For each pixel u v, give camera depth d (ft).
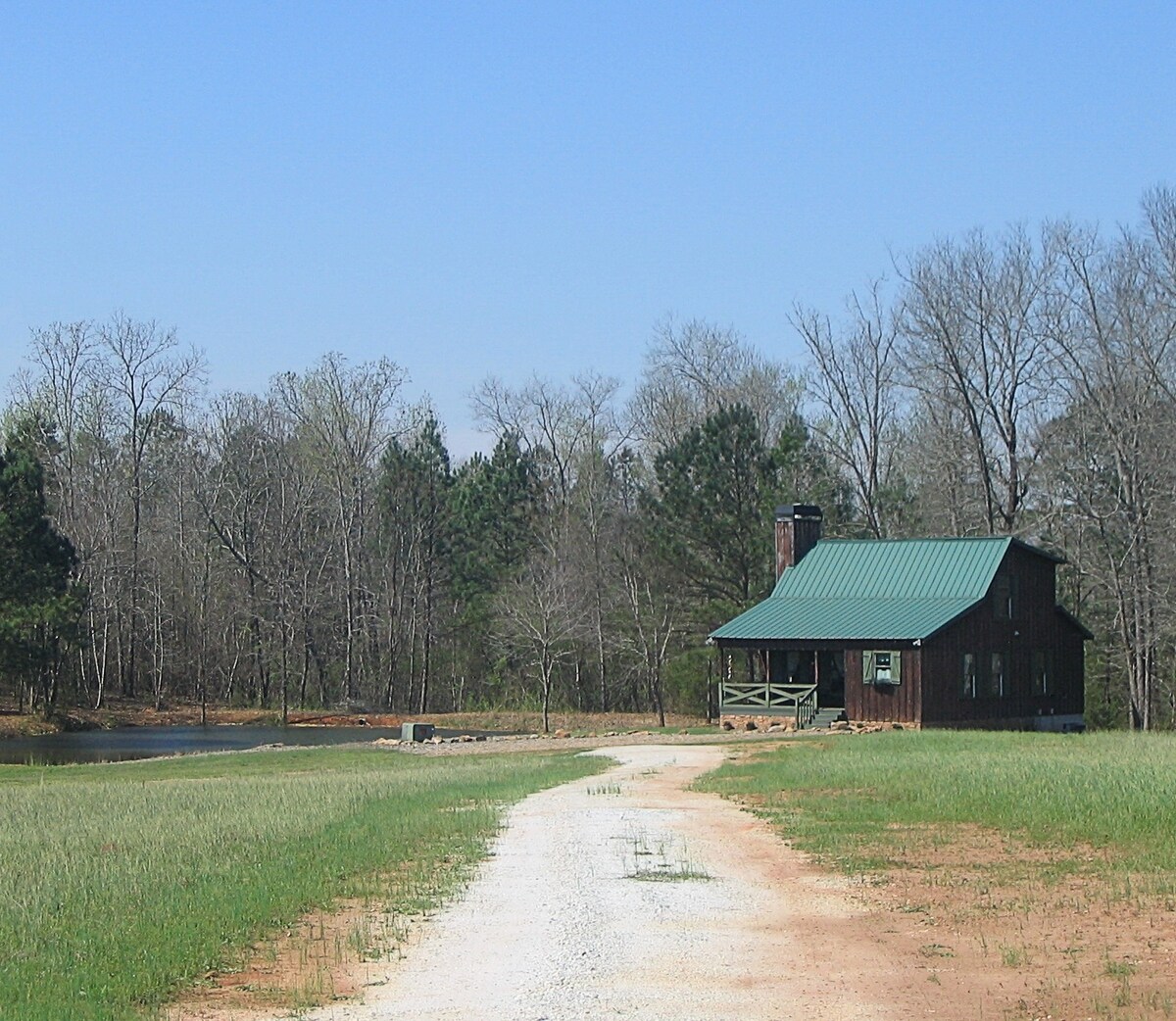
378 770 116.47
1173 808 63.52
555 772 105.19
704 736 158.10
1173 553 173.58
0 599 193.16
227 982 36.96
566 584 222.28
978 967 38.58
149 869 51.72
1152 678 189.57
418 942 41.27
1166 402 175.83
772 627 167.84
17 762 153.07
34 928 41.70
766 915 45.65
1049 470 194.18
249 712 227.61
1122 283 177.17
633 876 52.90
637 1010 33.78
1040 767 84.23
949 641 162.91
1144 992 35.78
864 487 223.92
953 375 201.26
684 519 205.46
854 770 90.74
